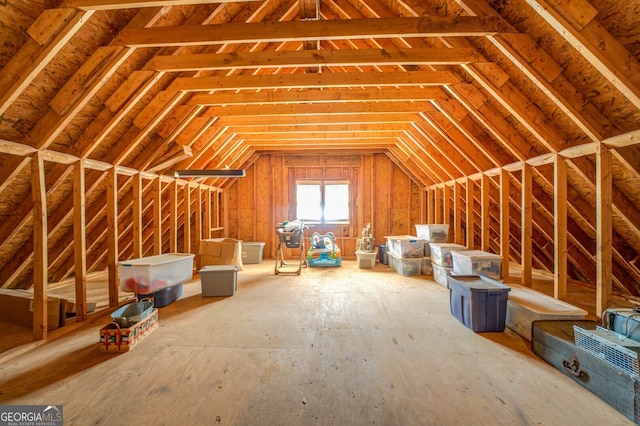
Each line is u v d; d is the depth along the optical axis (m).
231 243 5.90
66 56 2.49
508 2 2.49
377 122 4.96
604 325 2.11
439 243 5.50
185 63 2.99
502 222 4.35
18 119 2.53
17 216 3.10
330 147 7.11
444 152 5.07
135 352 2.44
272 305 3.71
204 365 2.23
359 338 2.71
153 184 4.57
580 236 4.30
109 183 3.61
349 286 4.69
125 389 1.93
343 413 1.69
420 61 2.98
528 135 3.58
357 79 3.42
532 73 2.61
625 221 3.24
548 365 2.22
